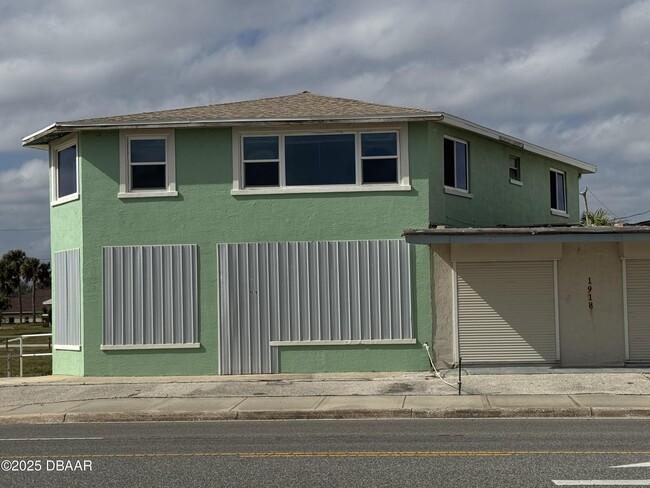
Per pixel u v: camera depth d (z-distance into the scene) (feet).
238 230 66.95
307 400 53.72
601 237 60.85
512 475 30.40
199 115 67.56
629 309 64.64
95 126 66.59
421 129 66.64
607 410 47.60
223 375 66.23
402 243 66.08
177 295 67.00
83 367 67.46
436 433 41.42
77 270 68.64
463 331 65.41
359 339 65.77
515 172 85.15
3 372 89.56
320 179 67.10
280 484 29.68
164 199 67.36
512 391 54.85
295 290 66.39
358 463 33.19
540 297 65.31
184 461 34.53
